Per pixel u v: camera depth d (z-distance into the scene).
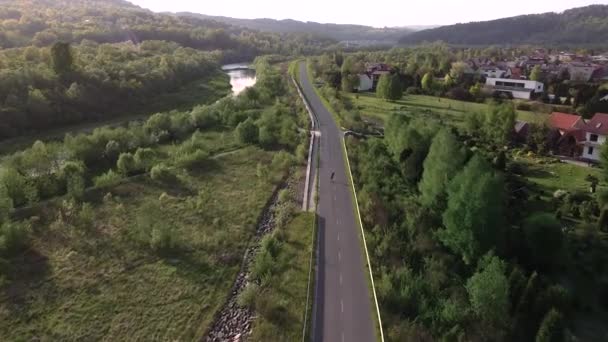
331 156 79.19
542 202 59.50
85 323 38.59
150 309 40.44
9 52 135.38
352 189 65.06
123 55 160.50
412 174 64.88
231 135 93.25
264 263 45.38
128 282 44.22
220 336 37.41
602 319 40.00
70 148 75.31
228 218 57.88
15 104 97.06
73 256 48.34
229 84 168.12
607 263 45.62
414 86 144.12
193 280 44.75
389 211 55.75
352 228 53.88
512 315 37.75
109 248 50.09
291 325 37.69
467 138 84.94
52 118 101.88
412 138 67.69
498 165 69.00
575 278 44.50
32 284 43.47
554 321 34.62
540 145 81.25
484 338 35.25
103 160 78.06
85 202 60.72
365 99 129.25
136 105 123.69
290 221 55.94
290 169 74.44
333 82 149.38
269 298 40.59
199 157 77.31
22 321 38.59
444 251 48.38
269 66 188.38
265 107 117.25
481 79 154.12
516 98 132.00
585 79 152.62
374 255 47.38
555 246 44.25
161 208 59.72
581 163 76.56
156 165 72.44
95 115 110.94
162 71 145.50
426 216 53.25
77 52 148.75
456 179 48.28
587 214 55.03
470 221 44.47
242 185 68.44
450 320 37.00
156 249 49.78
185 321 38.97
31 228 53.00
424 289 41.47
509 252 46.19
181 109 125.81
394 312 38.94
